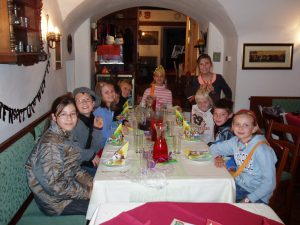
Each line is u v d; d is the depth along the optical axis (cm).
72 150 196
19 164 207
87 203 194
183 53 1166
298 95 493
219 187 179
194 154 214
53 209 188
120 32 854
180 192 178
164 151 204
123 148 204
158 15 1254
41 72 318
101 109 296
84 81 544
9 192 189
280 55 476
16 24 200
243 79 484
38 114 307
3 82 216
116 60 646
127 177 180
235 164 216
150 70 1241
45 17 332
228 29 488
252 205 144
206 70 362
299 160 311
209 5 462
